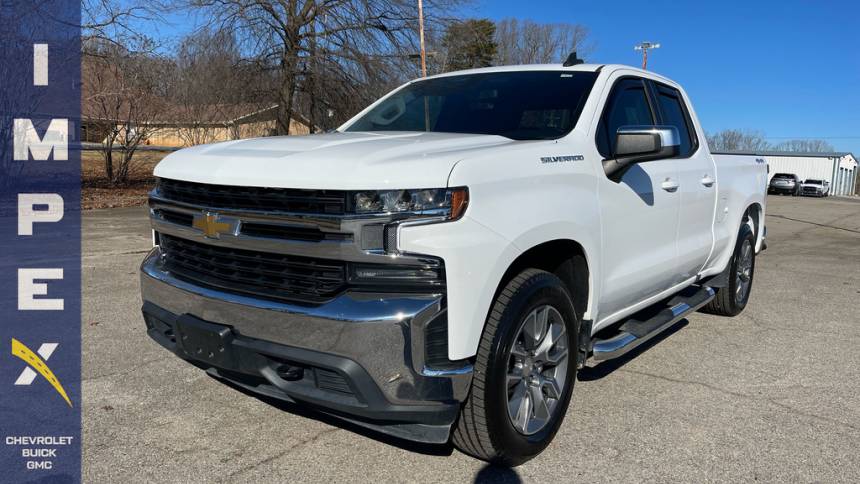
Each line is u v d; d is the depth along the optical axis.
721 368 4.61
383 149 2.91
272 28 22.83
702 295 5.25
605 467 3.18
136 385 4.11
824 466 3.21
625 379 4.36
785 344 5.19
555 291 3.22
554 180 3.23
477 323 2.77
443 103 4.30
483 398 2.88
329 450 3.31
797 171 64.69
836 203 29.77
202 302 3.08
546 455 3.29
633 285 4.02
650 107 4.47
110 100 20.53
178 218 3.30
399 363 2.63
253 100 23.42
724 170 5.36
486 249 2.77
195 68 22.62
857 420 3.74
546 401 3.34
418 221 2.63
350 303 2.66
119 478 3.02
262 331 2.86
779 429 3.61
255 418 3.67
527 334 3.15
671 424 3.66
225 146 3.44
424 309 2.63
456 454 3.30
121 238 10.09
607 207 3.62
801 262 9.42
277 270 2.87
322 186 2.65
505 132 3.79
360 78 22.91
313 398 2.79
